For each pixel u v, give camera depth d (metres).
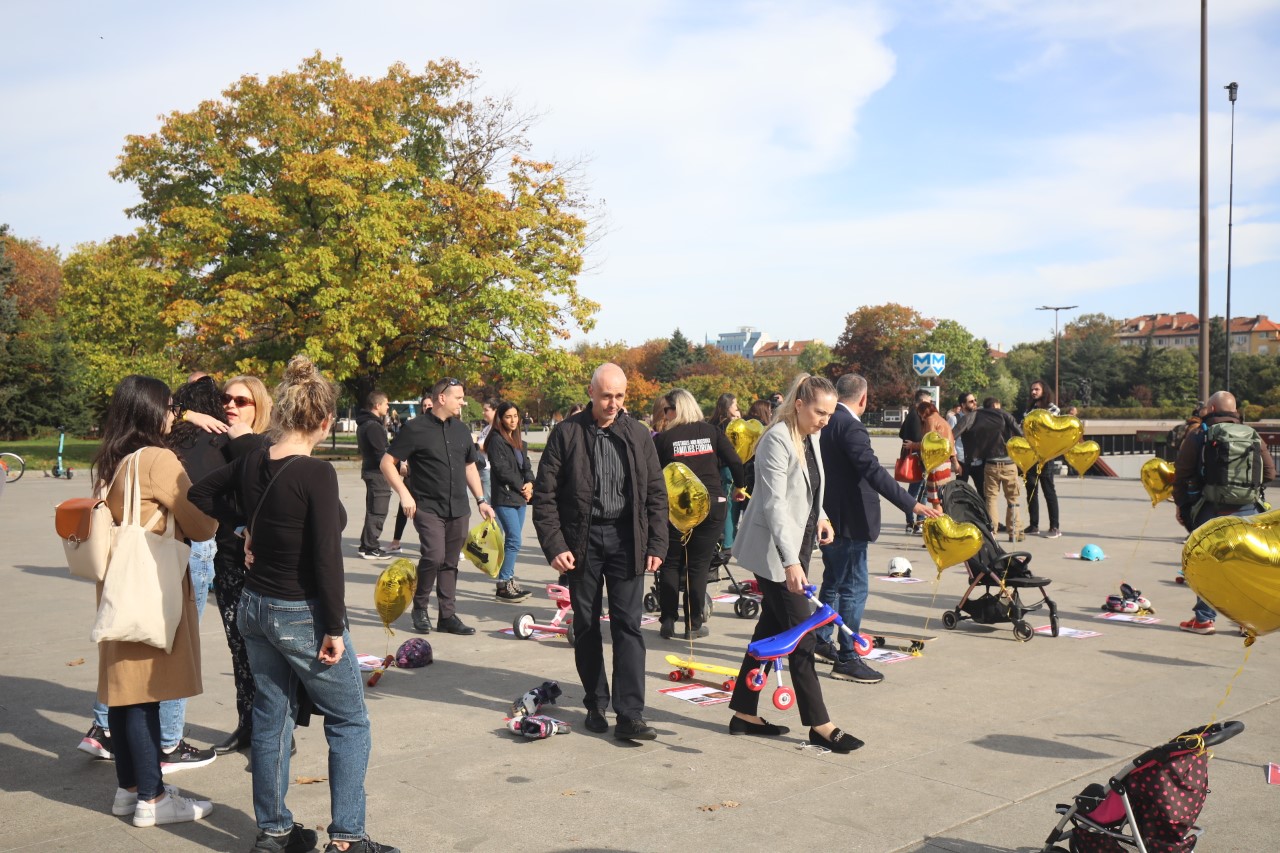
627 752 4.97
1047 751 4.93
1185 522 7.65
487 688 6.20
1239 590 4.00
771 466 5.03
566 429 5.35
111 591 3.89
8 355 45.47
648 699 5.98
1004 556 7.68
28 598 9.23
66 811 4.22
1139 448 31.89
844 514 6.31
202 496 3.73
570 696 6.04
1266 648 7.16
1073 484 21.95
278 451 3.63
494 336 32.06
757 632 5.25
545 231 32.94
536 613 8.69
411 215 31.52
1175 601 8.92
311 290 29.84
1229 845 3.82
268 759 3.68
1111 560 11.23
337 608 3.50
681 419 7.57
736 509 9.45
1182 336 144.25
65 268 53.56
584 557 5.27
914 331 94.94
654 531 5.27
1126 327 153.50
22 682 6.27
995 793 4.37
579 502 5.25
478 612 8.73
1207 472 7.35
